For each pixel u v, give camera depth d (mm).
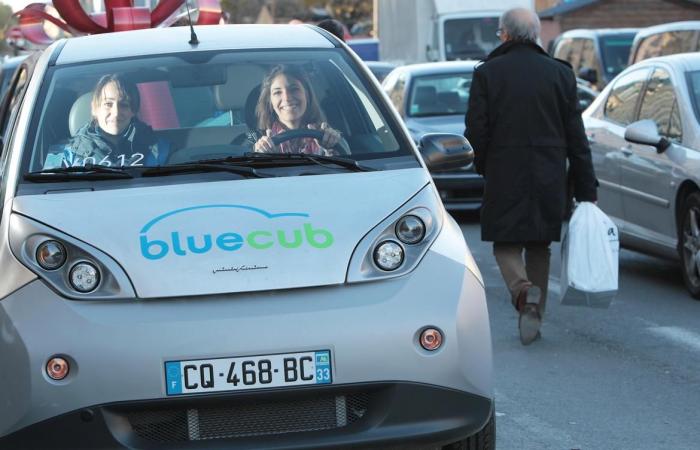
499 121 7750
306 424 4410
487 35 28828
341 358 4355
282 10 66688
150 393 4289
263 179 5004
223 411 4379
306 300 4438
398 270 4551
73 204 4766
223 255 4512
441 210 4887
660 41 17203
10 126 5836
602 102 11188
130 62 5703
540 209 7746
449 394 4438
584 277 7695
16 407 4320
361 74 5742
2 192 5070
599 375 7078
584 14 34781
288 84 5543
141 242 4551
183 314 4367
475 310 4559
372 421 4406
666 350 7691
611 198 10484
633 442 5770
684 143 9469
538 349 7789
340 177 5020
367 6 74562
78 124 5387
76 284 4418
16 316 4383
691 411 6301
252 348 4324
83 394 4281
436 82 16094
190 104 5496
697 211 9141
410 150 5340
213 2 8555
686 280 9406
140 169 5090
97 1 8602
